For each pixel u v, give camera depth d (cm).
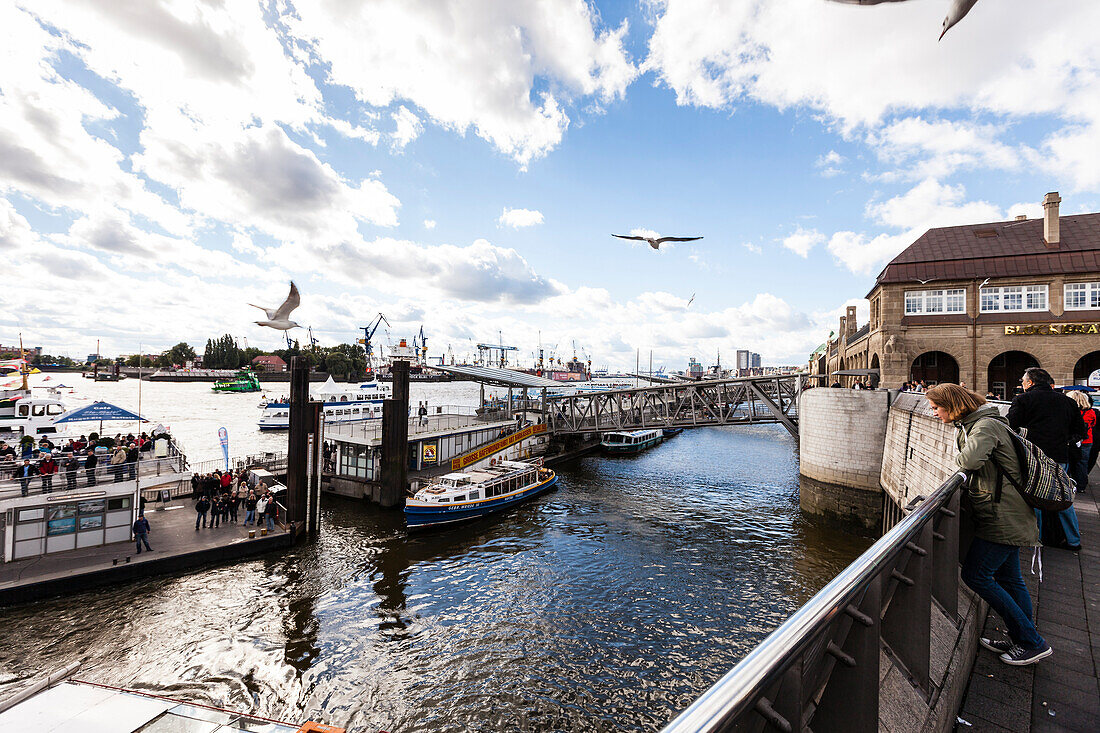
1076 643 503
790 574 2745
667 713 1655
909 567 400
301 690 1739
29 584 2141
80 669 1800
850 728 286
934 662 411
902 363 3872
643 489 4809
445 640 2055
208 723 1157
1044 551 773
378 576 2659
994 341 3634
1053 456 734
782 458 7125
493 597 2444
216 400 14750
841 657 278
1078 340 3394
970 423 484
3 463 2678
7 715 1138
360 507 3916
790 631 210
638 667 1891
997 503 454
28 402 4244
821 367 6844
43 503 2428
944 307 3825
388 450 3875
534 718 1620
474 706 1672
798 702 214
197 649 1945
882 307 4025
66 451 3166
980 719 398
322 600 2362
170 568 2494
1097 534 843
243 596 2353
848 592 253
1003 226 4112
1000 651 491
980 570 468
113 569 2333
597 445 7462
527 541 3262
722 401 5191
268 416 8262
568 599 2430
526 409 6500
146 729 1132
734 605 2383
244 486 3112
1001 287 3675
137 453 3089
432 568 2792
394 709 1655
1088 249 3528
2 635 1956
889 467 2961
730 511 4006
